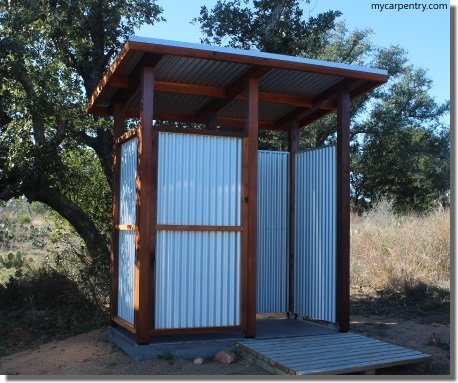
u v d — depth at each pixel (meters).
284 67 6.63
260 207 8.23
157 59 6.36
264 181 8.30
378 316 9.16
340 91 7.43
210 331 6.54
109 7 13.05
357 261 12.42
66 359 6.80
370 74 7.01
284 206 8.39
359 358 5.76
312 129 24.20
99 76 13.60
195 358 6.35
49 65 11.90
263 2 15.41
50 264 13.35
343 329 7.13
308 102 8.11
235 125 9.23
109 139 13.38
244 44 15.58
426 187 30.19
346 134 7.35
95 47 13.49
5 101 12.06
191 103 8.32
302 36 15.42
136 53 6.29
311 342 6.50
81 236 12.70
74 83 13.20
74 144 12.91
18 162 11.76
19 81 11.90
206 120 8.48
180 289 6.46
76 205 12.96
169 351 6.32
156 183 6.43
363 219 17.27
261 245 8.18
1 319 10.47
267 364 5.79
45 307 11.08
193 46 6.24
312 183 7.95
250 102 6.86
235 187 6.79
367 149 29.97
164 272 6.41
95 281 10.48
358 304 10.10
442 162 30.12
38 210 19.69
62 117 12.06
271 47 14.78
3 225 20.25
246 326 6.70
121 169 7.71
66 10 12.58
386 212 17.53
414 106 30.72
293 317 8.28
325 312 7.50
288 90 7.83
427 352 6.74
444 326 8.26
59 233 13.04
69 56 13.36
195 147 6.65
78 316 9.98
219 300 6.62
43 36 12.16
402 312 9.41
